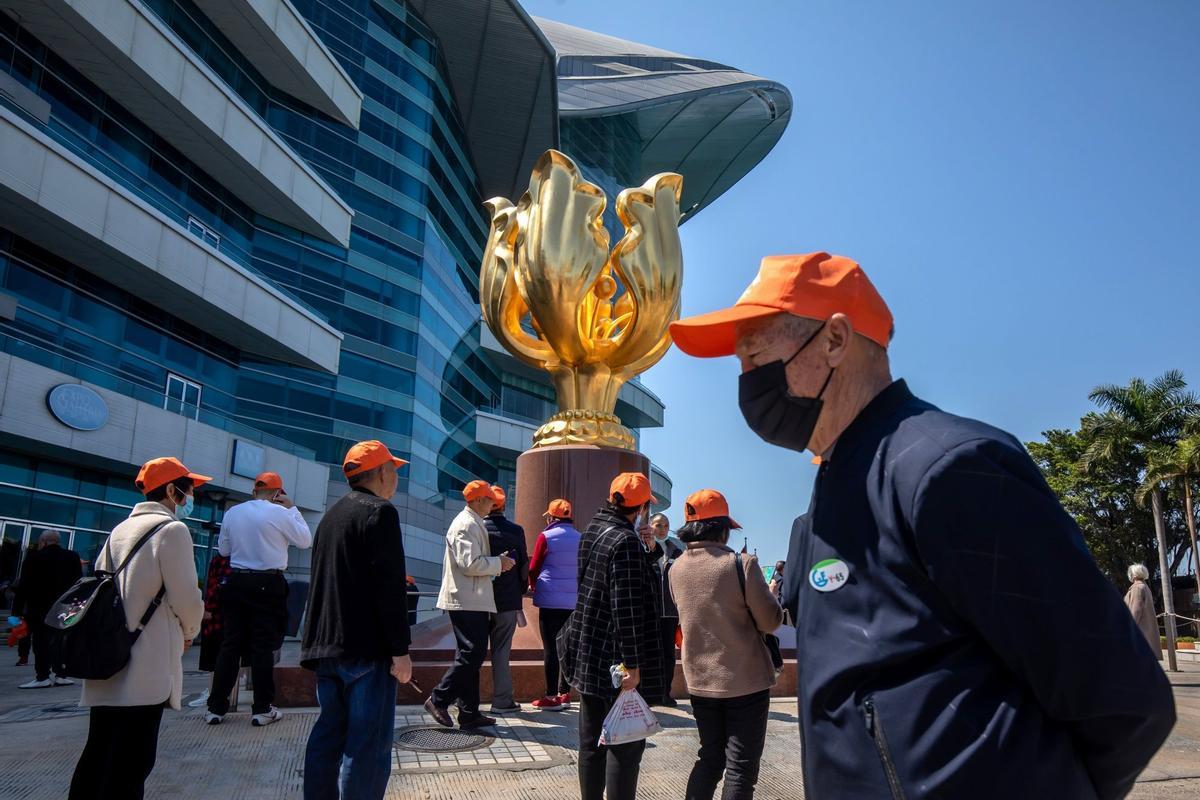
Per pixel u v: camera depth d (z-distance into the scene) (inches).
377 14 1409.9
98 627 129.0
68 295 829.8
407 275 1366.9
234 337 1058.7
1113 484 1141.7
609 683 138.9
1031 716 46.4
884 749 48.1
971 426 50.6
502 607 248.8
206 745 211.0
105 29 808.3
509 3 1432.1
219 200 1073.5
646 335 363.6
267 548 243.0
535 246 361.4
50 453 757.9
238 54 1114.1
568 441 360.5
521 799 167.0
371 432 1242.0
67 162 748.6
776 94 2311.8
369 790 126.1
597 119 2124.8
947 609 48.2
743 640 136.6
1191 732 256.4
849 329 58.3
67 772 188.2
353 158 1312.7
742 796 131.0
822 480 58.0
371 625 130.8
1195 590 1172.5
